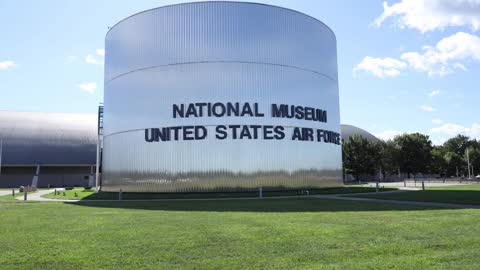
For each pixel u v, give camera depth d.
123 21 43.47
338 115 47.00
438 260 9.32
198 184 37.41
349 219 17.03
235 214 19.80
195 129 38.06
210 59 39.03
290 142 39.50
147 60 40.84
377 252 10.27
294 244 11.46
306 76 41.97
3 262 9.71
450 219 16.45
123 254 10.44
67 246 11.58
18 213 21.97
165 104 39.28
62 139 83.69
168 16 40.50
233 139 37.88
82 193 46.41
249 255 10.16
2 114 87.75
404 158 101.25
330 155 43.34
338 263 9.22
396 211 20.33
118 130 42.72
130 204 28.55
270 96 39.41
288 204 25.84
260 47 39.84
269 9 40.69
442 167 120.94
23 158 79.12
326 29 45.56
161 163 38.66
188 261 9.62
